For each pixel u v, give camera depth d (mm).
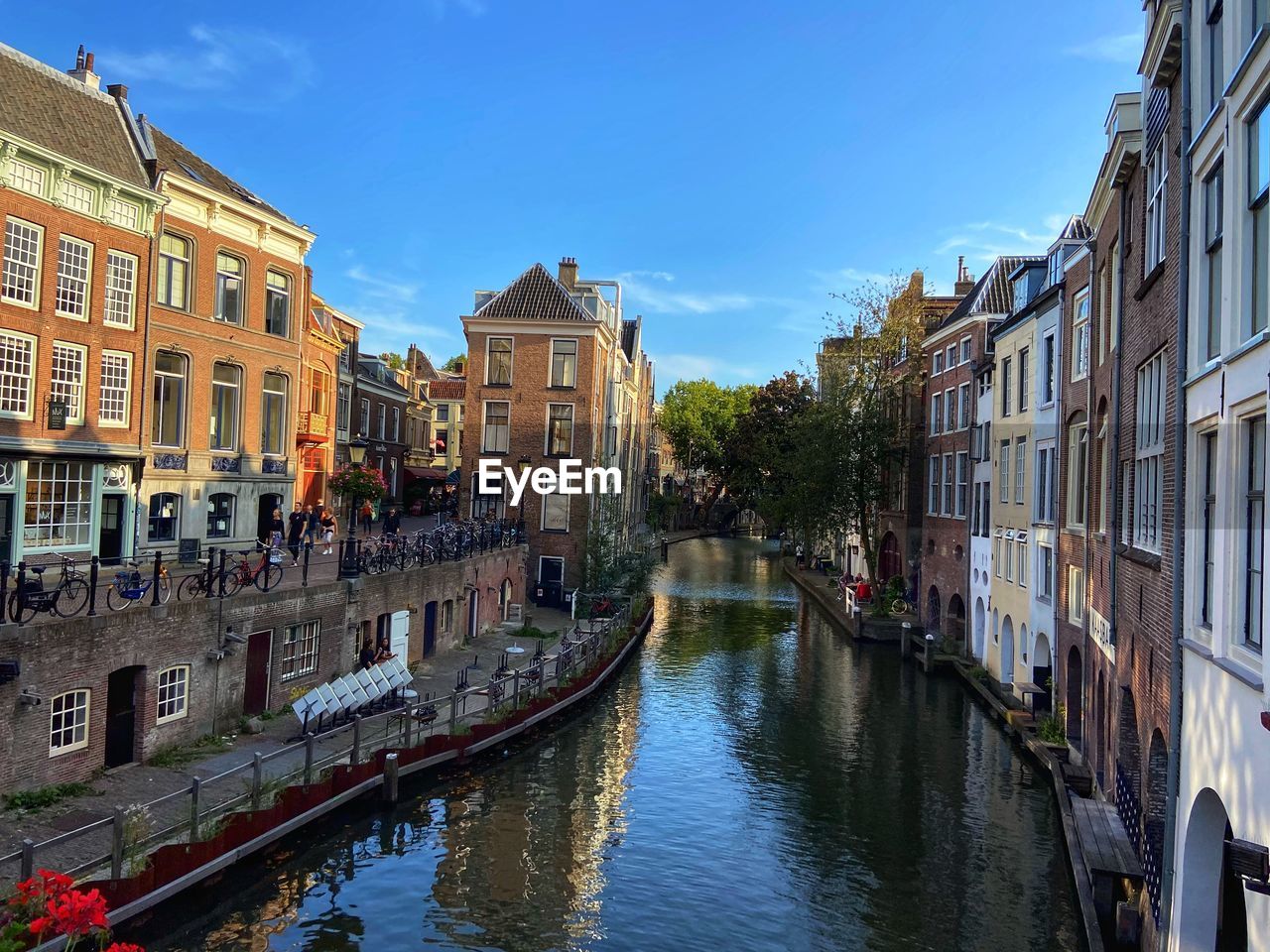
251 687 17969
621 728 23125
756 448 70438
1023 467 26016
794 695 27375
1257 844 6699
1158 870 11047
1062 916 13562
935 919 13445
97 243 19859
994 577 28547
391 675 20234
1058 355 22047
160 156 22422
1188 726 9148
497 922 12789
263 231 24969
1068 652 20891
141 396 21125
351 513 33469
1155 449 12273
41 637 13062
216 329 23641
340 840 15242
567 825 16531
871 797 18625
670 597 49375
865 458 40375
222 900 12773
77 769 13867
